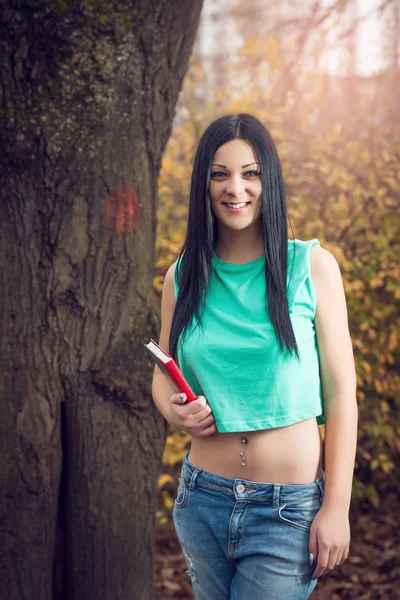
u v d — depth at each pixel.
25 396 2.79
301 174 4.66
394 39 5.32
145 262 2.95
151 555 3.07
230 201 2.01
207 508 2.04
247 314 2.00
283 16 7.39
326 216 4.59
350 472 1.96
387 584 3.96
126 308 2.88
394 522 4.75
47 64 2.71
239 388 1.97
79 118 2.76
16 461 2.79
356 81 5.07
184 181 4.55
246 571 1.99
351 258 4.62
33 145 2.73
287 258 2.01
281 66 4.77
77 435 2.86
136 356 2.88
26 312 2.78
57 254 2.78
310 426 2.02
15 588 2.85
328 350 2.00
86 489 2.88
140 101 2.87
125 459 2.91
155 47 2.85
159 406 2.22
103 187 2.80
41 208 2.77
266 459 1.97
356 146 4.52
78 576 2.94
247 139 2.01
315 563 1.98
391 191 4.65
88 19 2.70
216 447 2.04
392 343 4.52
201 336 2.02
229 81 5.12
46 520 2.87
